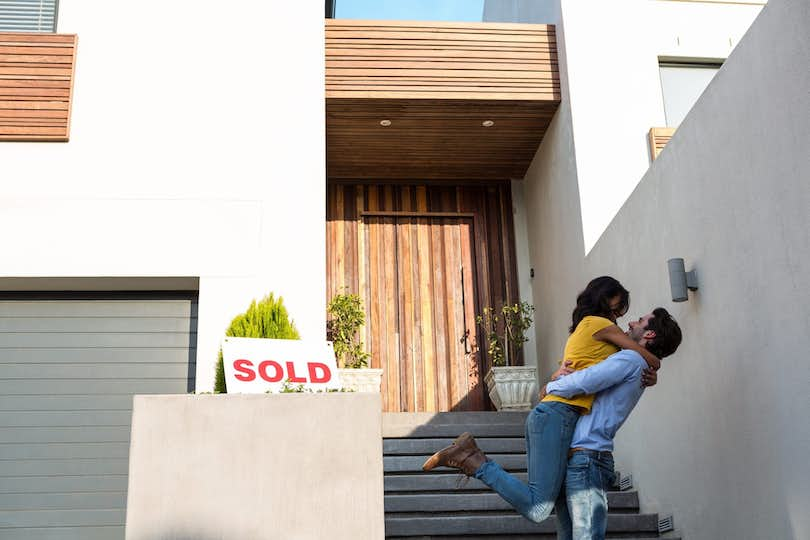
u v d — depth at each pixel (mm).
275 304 4738
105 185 6211
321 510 3877
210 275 6094
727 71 4441
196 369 5926
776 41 3918
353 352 7926
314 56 6715
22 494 5762
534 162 8609
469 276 8727
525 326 8367
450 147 8320
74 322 6164
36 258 5992
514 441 6711
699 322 4832
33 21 6590
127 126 6359
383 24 7590
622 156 7305
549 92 7629
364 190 8883
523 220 8969
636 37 7645
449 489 5996
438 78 7496
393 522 5281
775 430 3965
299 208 6328
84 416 5953
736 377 4367
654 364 3867
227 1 6754
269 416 3984
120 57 6512
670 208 5238
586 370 3770
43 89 6336
